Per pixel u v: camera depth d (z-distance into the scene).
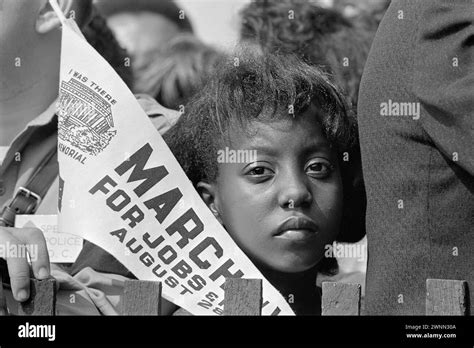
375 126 2.12
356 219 2.60
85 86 2.13
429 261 2.00
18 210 2.89
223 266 2.07
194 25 3.08
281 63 2.55
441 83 1.93
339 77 2.95
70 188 2.11
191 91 2.97
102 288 2.64
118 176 2.10
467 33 1.93
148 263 2.08
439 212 2.00
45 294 2.05
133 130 2.10
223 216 2.50
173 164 2.09
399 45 2.08
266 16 3.03
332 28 3.03
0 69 2.99
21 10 2.96
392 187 2.07
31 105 3.00
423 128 2.00
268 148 2.41
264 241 2.42
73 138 2.12
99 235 2.09
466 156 1.88
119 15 3.07
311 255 2.44
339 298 1.91
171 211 2.08
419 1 2.06
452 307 1.82
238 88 2.49
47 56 3.00
